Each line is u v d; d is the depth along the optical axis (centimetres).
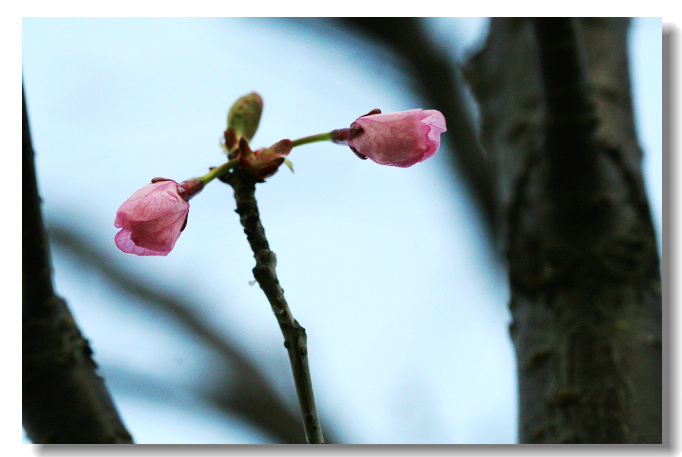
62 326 97
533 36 100
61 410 96
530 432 99
